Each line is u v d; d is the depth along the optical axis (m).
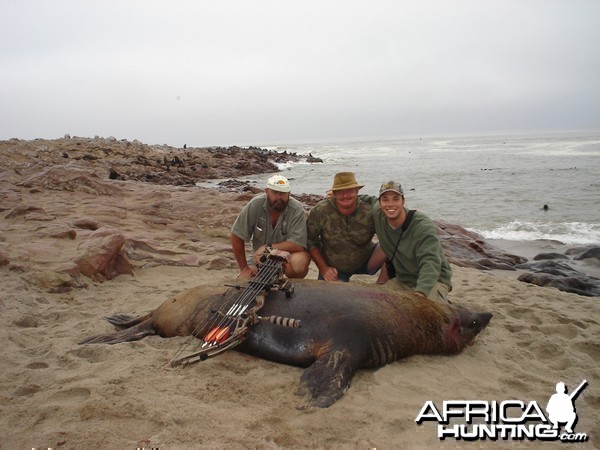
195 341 5.22
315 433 3.69
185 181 29.66
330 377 4.32
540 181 27.27
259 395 4.16
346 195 6.33
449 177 31.69
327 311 4.87
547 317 6.79
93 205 11.81
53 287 6.86
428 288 5.52
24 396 4.03
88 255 7.55
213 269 8.80
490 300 7.73
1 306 6.03
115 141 45.50
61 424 3.61
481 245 13.15
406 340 4.92
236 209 12.76
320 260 6.93
